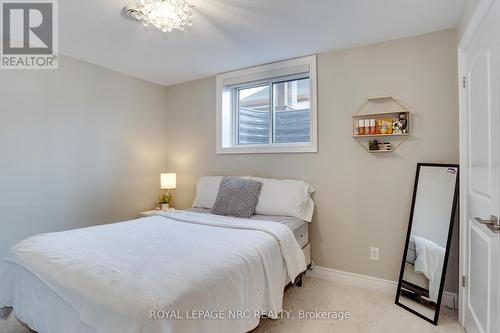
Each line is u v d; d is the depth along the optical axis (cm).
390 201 240
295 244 215
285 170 291
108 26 218
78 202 285
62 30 224
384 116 242
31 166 251
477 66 162
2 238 233
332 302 221
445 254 199
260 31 227
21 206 244
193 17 204
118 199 323
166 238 183
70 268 133
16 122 242
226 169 332
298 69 284
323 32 228
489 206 143
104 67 309
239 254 157
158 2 165
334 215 264
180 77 347
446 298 212
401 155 235
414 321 195
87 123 293
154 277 122
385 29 222
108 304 107
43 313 135
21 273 151
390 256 239
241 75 319
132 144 339
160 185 370
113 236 185
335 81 264
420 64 228
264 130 321
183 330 108
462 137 195
